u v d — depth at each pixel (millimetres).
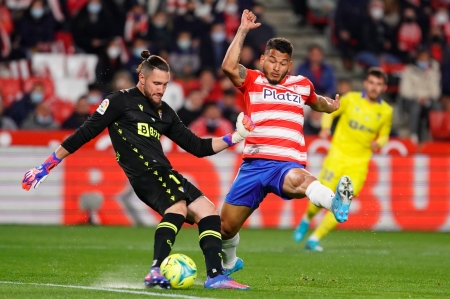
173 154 54188
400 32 69250
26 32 61969
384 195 55938
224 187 54469
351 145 40344
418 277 28609
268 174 23812
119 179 53875
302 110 24516
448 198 56750
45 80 59719
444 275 29562
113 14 63594
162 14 64188
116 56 61531
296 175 23062
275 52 23906
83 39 62844
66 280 24594
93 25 62812
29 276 25609
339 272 29906
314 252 39188
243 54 61250
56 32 62844
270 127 24016
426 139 64438
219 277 21781
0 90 58531
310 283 25438
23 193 52969
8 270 27422
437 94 64938
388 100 68938
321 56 61719
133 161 22531
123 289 21500
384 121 40469
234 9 66000
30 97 58125
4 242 40031
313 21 73312
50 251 35844
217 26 64125
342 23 68312
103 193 53719
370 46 68188
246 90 24328
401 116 67188
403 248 42938
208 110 56906
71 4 63469
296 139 24141
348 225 55688
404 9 70812
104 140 53844
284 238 47562
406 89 64625
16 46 61500
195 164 54312
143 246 39812
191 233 50562
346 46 68500
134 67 61469
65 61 61531
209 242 22156
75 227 51625
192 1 65312
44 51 62125
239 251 39031
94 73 61531
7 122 57906
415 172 56344
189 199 22562
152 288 21703
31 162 52875
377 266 32812
